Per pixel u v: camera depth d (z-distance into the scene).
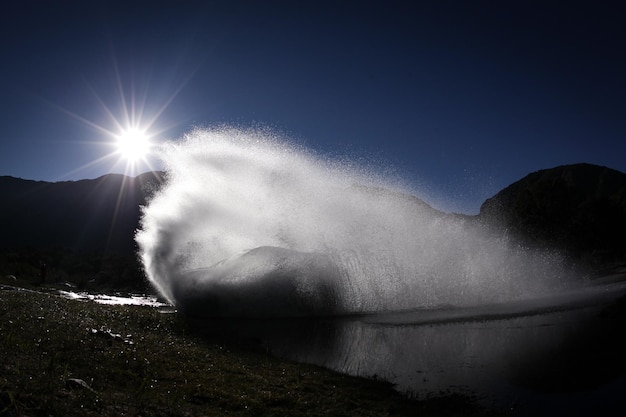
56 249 80.56
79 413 6.08
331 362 12.59
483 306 20.88
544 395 9.87
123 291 38.66
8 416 5.40
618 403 9.25
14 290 19.59
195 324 17.08
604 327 15.31
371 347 14.30
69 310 14.23
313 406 8.66
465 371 11.70
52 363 7.45
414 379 11.12
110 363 9.04
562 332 15.13
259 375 10.31
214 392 8.62
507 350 13.47
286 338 15.52
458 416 8.78
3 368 6.96
